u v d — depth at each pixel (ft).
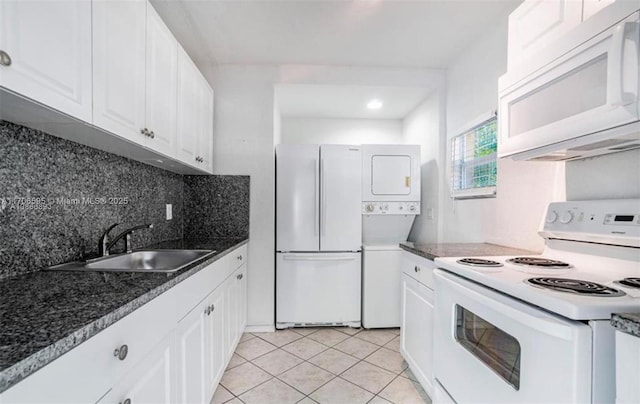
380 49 7.70
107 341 2.31
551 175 5.10
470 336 3.97
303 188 8.57
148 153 5.13
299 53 7.90
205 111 7.48
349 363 6.79
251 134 8.50
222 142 8.44
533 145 3.94
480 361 3.61
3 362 1.54
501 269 3.97
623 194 3.90
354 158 8.71
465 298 3.92
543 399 2.69
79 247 4.47
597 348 2.45
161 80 5.03
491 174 6.75
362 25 6.64
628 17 2.73
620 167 3.94
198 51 7.76
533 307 2.93
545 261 4.30
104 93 3.53
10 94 2.44
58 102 2.84
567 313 2.53
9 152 3.35
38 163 3.73
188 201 8.38
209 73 8.44
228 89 8.47
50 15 2.74
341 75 8.63
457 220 8.07
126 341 2.56
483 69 6.98
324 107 10.59
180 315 3.73
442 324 4.51
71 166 4.28
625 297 2.69
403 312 6.56
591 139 3.26
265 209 8.49
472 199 7.42
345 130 11.98
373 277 8.69
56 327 2.00
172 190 7.71
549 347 2.65
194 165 6.70
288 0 5.82
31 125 3.40
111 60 3.66
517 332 3.00
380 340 7.97
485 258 4.76
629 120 2.73
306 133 11.91
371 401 5.48
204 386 4.61
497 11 6.13
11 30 2.36
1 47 2.28
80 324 2.05
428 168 9.46
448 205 8.52
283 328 8.67
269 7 6.03
